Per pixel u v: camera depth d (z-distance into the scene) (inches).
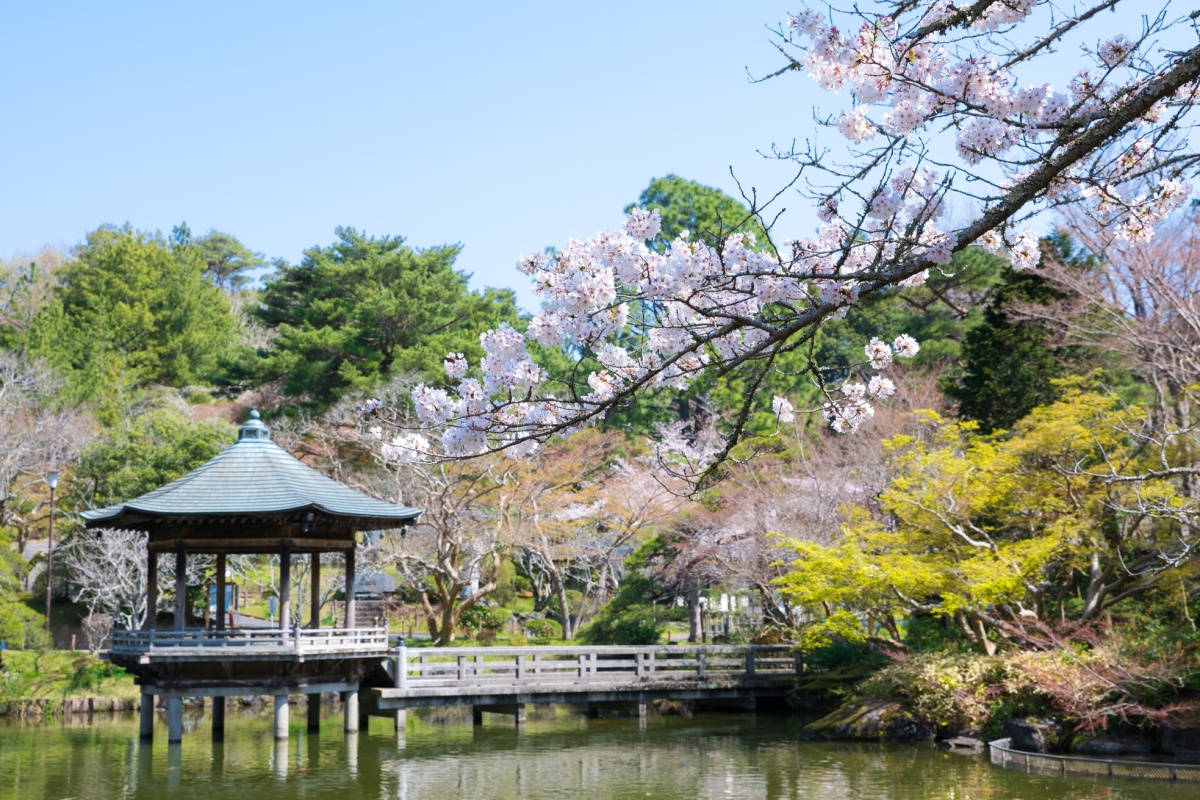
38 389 1391.5
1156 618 694.5
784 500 936.9
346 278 1531.7
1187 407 716.0
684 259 188.1
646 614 1094.4
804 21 182.9
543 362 1268.5
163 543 721.6
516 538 1054.4
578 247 196.5
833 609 895.1
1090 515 644.1
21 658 999.0
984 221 162.7
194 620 1204.5
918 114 185.2
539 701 804.0
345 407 1195.9
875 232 184.4
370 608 1317.7
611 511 1125.7
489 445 213.2
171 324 1865.2
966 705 652.1
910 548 694.5
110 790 548.4
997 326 964.0
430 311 1441.9
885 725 684.1
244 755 668.7
